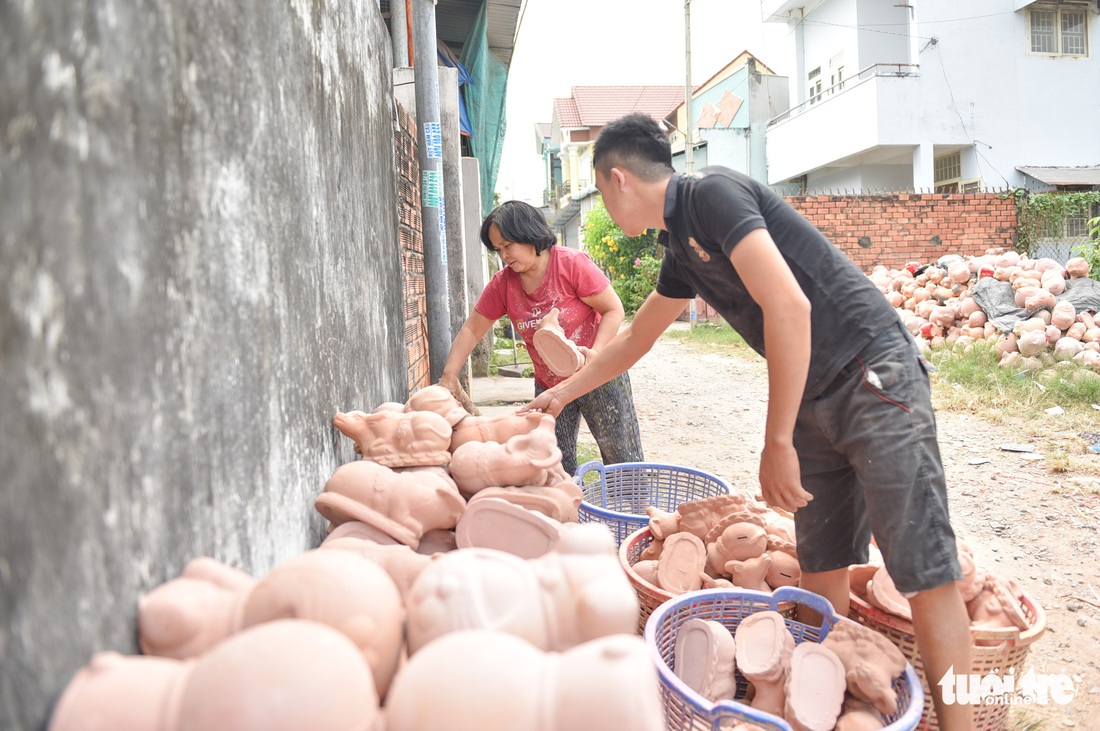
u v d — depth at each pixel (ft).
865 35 54.34
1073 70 49.08
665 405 26.12
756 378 31.65
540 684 3.30
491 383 27.53
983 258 31.78
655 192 6.82
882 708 6.10
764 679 6.54
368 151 10.53
